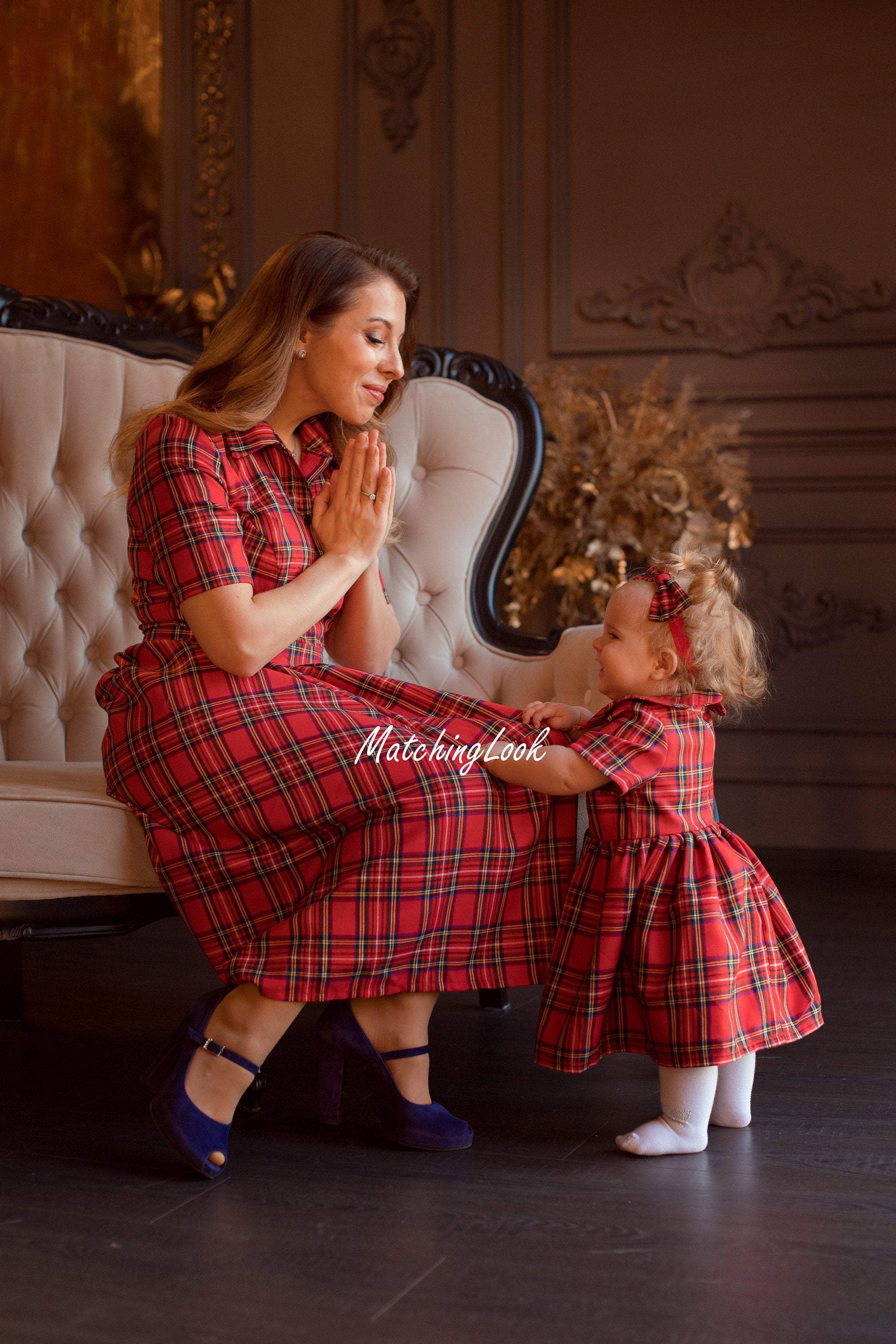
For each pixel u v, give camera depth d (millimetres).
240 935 1485
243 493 1537
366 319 1593
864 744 4184
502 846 1508
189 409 1546
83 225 4793
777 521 4250
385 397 1800
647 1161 1477
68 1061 1906
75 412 2367
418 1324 1078
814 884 3564
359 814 1467
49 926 1586
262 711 1491
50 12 4781
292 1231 1271
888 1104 1691
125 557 2361
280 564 1546
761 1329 1071
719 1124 1599
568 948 1520
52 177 4805
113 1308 1107
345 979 1429
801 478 4215
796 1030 1556
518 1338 1055
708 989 1464
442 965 1484
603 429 3584
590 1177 1422
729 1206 1338
